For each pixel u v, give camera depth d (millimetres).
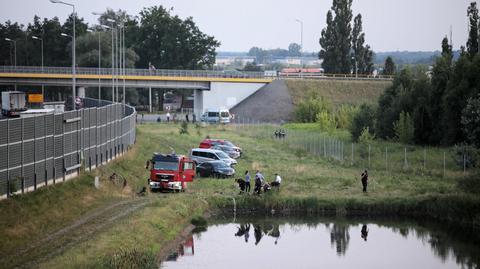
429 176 113062
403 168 118500
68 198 81062
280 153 143875
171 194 96062
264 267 71938
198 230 86688
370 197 98062
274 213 96125
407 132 151125
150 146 140250
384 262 75750
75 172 91188
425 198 96438
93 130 99562
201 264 71688
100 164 102562
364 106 169000
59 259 58031
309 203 96188
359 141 152500
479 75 146750
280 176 112062
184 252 76062
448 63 157875
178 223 83125
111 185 94000
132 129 134000
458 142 145500
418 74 176625
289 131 176625
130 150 123750
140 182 102312
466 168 117438
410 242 83625
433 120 154375
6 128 73312
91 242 64500
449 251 79812
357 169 121062
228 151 134000
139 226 73812
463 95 146000
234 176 113438
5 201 71500
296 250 79562
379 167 121188
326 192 101625
